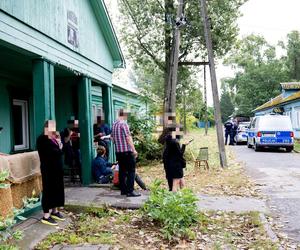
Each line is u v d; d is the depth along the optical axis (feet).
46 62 24.63
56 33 26.55
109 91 41.86
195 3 69.77
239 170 43.73
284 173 41.50
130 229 20.90
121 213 23.94
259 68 195.11
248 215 23.91
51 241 18.45
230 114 266.77
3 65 29.76
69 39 29.17
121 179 28.27
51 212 21.50
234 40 76.13
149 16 76.48
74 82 39.04
